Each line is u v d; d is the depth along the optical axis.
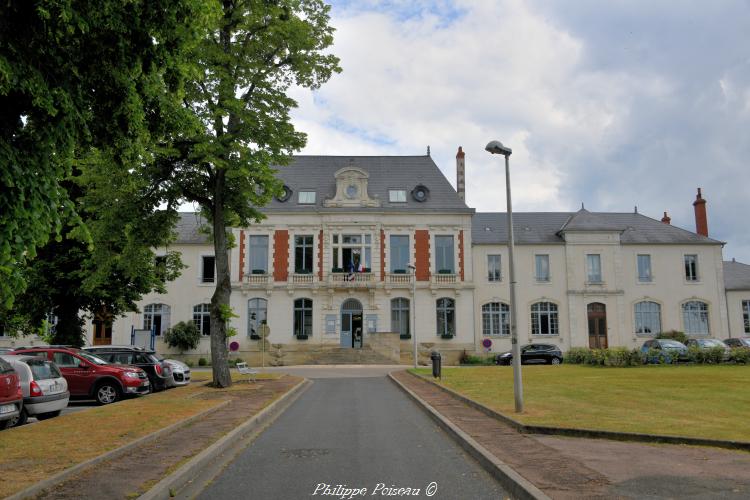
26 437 10.09
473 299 42.25
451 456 9.24
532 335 42.97
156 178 20.23
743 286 44.62
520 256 43.88
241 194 21.53
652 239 45.00
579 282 43.59
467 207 43.06
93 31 6.46
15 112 6.09
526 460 8.23
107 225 19.84
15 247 5.75
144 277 26.14
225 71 18.94
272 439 10.92
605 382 20.39
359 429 12.05
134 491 6.89
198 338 41.59
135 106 7.05
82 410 14.69
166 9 6.83
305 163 45.50
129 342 41.84
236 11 19.44
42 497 6.67
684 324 43.81
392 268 42.59
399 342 40.16
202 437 10.43
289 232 42.41
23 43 5.87
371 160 46.12
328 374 29.66
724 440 9.17
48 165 6.23
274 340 41.25
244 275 41.78
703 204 46.41
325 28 21.19
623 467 7.78
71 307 26.09
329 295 41.72
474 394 16.58
